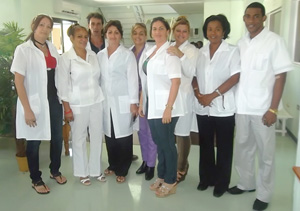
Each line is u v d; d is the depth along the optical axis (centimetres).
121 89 269
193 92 255
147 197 258
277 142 418
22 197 260
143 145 299
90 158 282
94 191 270
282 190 269
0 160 354
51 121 261
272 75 213
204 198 255
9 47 340
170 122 232
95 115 269
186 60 235
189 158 349
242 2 767
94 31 291
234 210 236
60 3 686
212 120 247
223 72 231
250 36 221
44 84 246
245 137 238
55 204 248
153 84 231
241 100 225
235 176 298
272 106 211
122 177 288
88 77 257
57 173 287
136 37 286
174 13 1130
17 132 254
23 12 544
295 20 445
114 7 941
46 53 249
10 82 340
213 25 227
